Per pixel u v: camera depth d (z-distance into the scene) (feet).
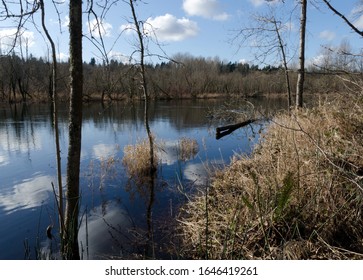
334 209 12.26
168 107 97.14
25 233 16.78
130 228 16.84
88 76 67.46
